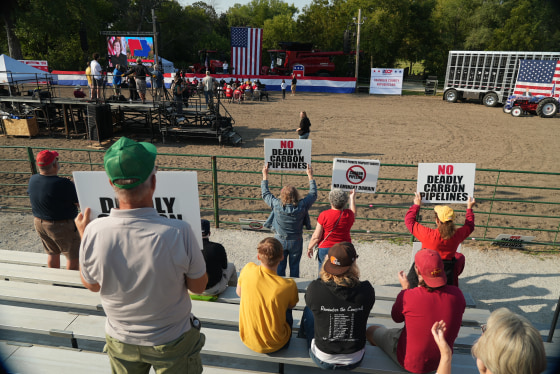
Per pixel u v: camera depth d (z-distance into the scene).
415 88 43.97
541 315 5.54
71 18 40.50
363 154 15.50
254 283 3.06
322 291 2.79
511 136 18.92
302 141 6.90
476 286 6.32
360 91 38.38
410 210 4.61
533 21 43.38
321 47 54.84
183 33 59.16
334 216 4.98
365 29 48.50
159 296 1.81
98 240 1.75
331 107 27.95
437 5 53.84
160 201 3.97
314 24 54.44
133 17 54.25
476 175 12.95
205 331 3.50
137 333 1.88
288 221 5.17
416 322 2.77
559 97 24.30
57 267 5.07
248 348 3.26
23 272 4.48
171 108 17.78
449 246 4.29
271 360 3.17
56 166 4.69
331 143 17.36
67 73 35.41
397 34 49.72
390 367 3.07
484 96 29.47
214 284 4.15
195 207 3.96
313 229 8.43
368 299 2.80
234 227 8.56
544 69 24.50
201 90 18.45
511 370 1.86
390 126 21.36
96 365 3.15
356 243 7.87
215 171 8.01
